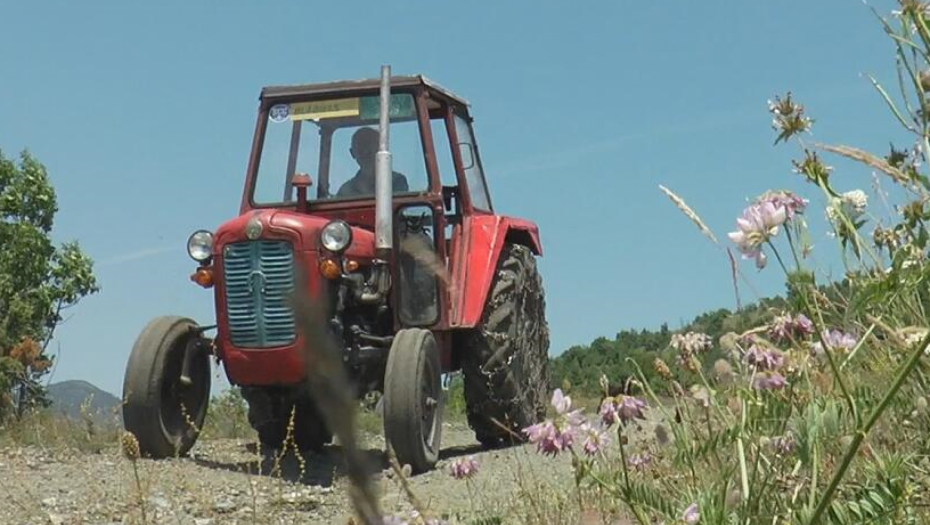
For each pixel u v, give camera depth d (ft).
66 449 24.53
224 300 23.21
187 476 20.72
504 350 26.84
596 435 8.71
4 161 76.07
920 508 7.58
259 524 16.44
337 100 26.71
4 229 73.67
